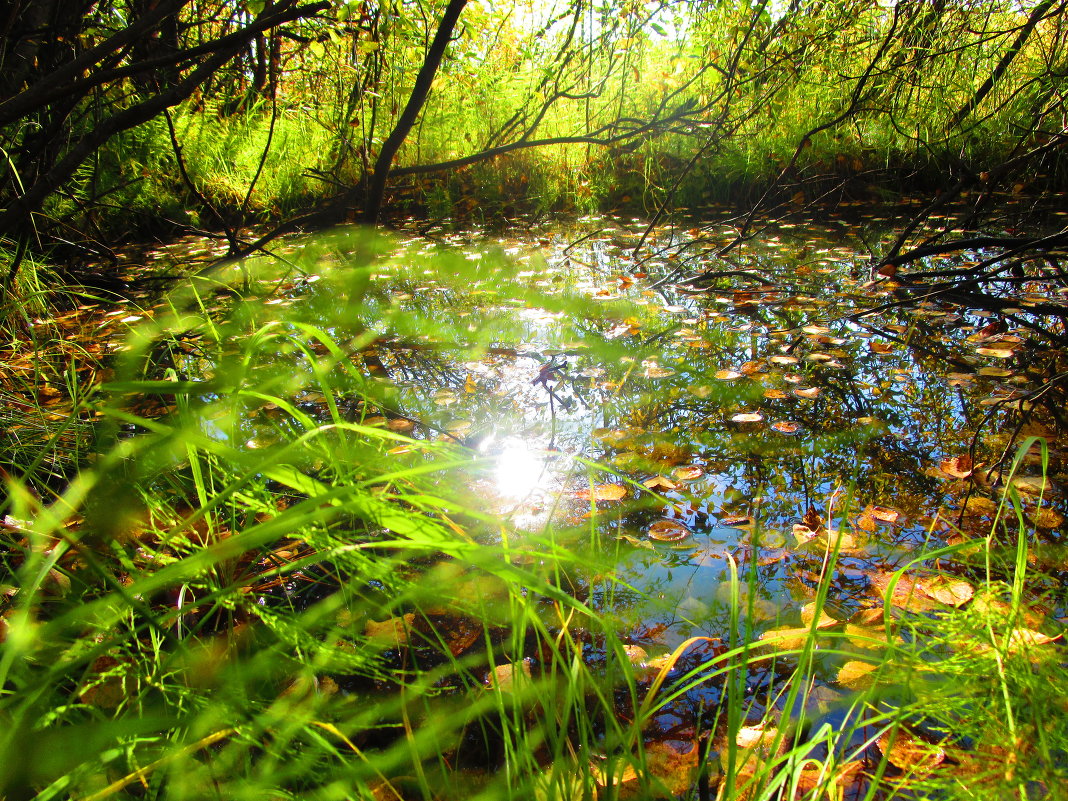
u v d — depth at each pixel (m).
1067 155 6.34
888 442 2.35
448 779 1.18
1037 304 3.59
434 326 3.86
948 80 6.57
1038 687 1.11
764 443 2.41
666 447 2.41
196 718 1.12
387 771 1.20
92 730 1.02
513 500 2.08
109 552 1.65
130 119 2.78
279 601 1.62
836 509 1.96
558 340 3.60
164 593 1.58
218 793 1.02
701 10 5.08
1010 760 1.06
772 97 5.51
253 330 3.67
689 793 1.13
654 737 1.26
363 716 1.31
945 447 2.29
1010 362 2.97
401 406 2.80
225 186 6.79
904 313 3.73
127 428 2.44
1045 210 5.78
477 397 2.88
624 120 4.70
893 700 1.31
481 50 6.71
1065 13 5.58
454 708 1.34
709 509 2.02
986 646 1.25
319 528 1.30
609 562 1.77
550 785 1.03
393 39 4.77
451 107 7.50
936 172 6.80
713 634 1.53
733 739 0.97
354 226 6.64
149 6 3.93
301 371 3.16
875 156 6.92
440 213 7.49
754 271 4.81
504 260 5.50
